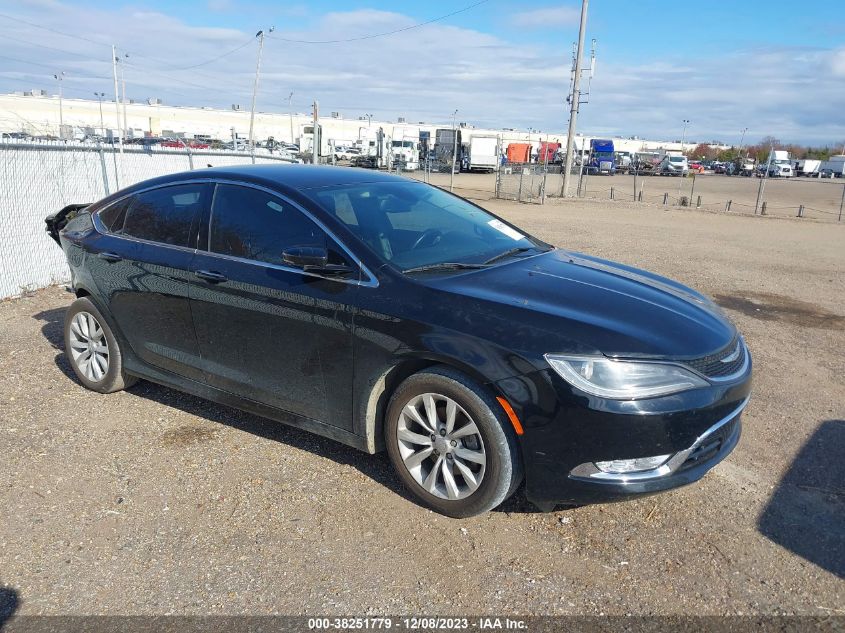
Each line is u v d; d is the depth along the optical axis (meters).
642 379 2.88
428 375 3.21
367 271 3.44
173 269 4.12
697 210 24.45
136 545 3.08
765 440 4.22
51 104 84.44
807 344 6.45
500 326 3.06
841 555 3.04
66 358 5.58
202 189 4.21
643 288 3.69
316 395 3.64
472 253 3.91
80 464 3.80
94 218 4.86
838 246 14.86
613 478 2.92
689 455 3.00
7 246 7.51
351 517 3.30
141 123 90.94
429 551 3.04
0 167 7.34
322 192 3.89
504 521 3.29
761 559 3.00
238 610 2.66
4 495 3.47
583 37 28.61
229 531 3.18
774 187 45.06
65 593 2.76
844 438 4.27
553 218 19.61
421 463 3.39
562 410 2.90
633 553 3.04
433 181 37.81
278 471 3.74
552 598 2.74
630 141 119.12
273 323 3.69
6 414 4.44
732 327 3.58
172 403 4.68
